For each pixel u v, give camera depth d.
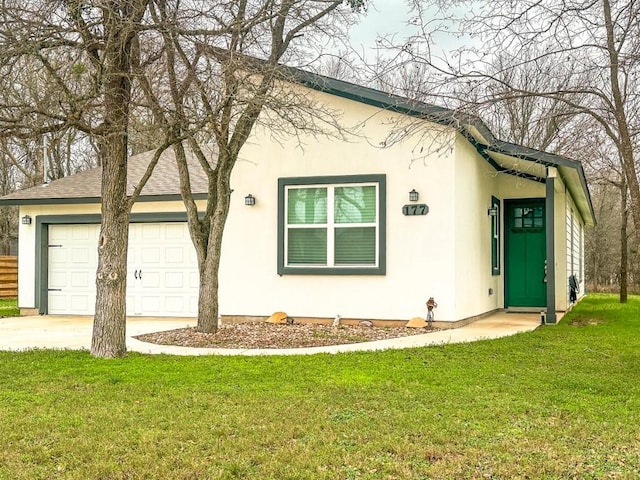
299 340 10.30
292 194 12.77
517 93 8.15
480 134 11.15
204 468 4.22
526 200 16.05
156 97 9.20
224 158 10.89
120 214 8.70
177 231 14.84
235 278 13.02
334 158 12.48
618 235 32.28
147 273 15.02
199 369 7.59
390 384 6.71
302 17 10.23
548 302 12.70
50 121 9.04
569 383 6.81
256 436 4.89
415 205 11.93
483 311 14.11
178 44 9.21
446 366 7.79
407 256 12.00
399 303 12.02
